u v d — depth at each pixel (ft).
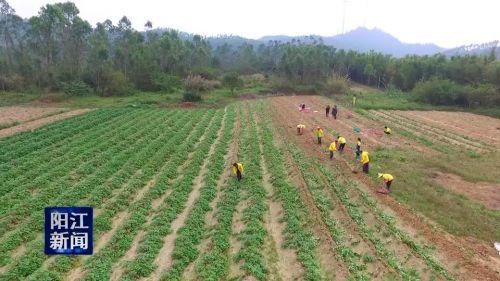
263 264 57.21
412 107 223.92
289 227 67.36
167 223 69.72
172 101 217.97
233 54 492.54
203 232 67.31
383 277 54.24
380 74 340.59
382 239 64.90
